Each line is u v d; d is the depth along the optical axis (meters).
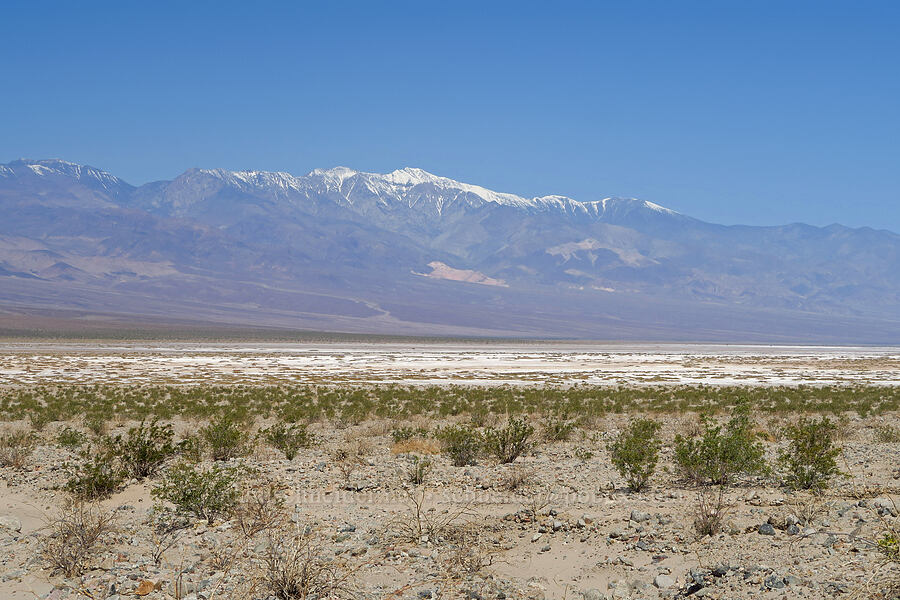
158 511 14.55
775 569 9.88
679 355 152.50
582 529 12.86
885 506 12.97
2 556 12.00
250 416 36.25
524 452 21.73
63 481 18.20
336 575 10.49
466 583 10.27
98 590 10.22
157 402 45.97
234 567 11.00
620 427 32.44
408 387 61.00
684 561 10.84
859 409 42.03
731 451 16.45
